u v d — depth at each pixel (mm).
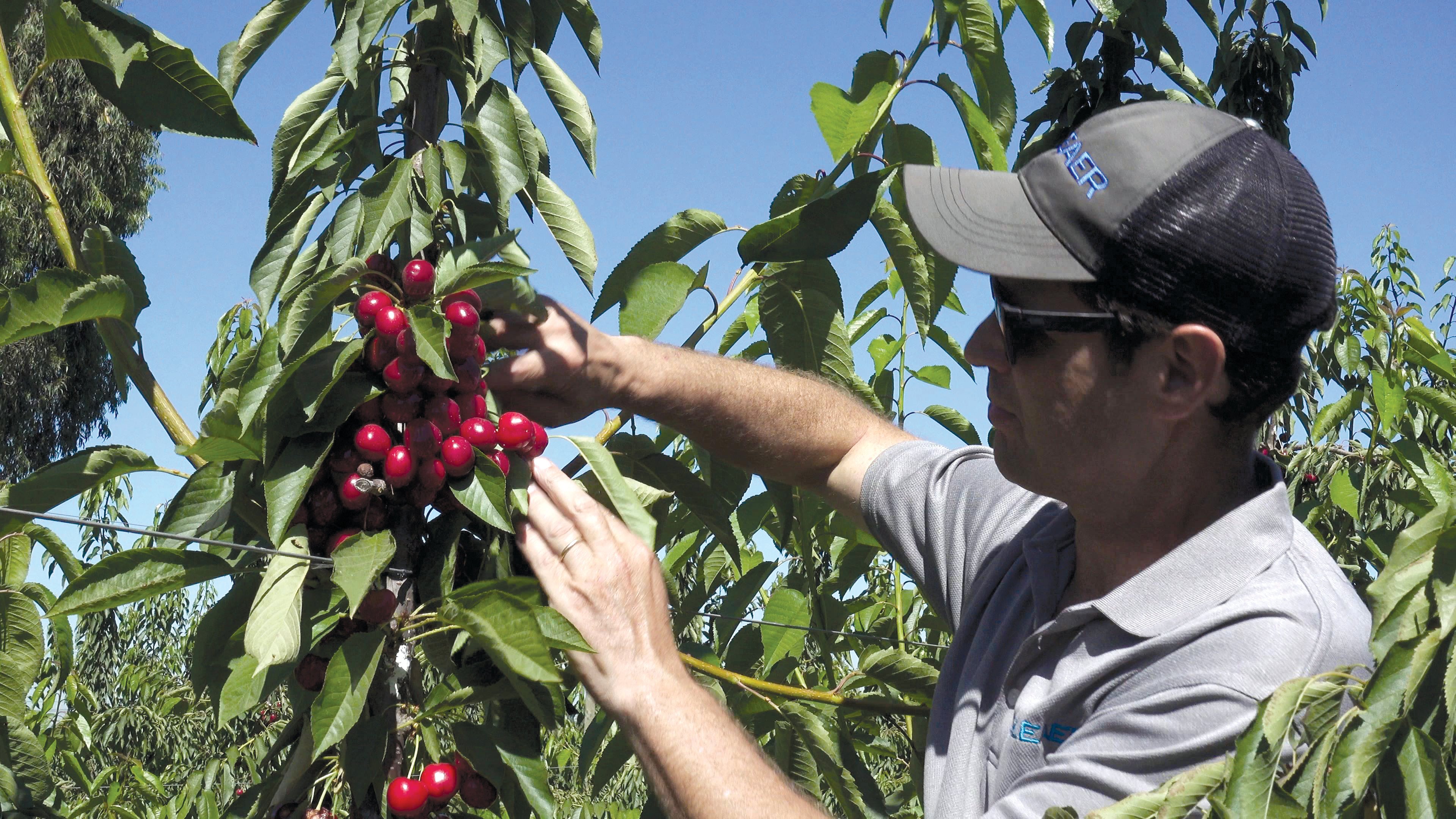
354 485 1344
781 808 1318
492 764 1425
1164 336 1297
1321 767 1095
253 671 1317
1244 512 1331
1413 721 1156
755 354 2518
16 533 1438
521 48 1689
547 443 1492
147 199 23031
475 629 1326
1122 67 2793
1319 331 1371
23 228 20109
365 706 1423
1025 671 1427
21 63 19438
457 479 1383
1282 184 1322
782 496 2111
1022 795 1280
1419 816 1074
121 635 7480
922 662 1965
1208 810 1141
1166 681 1256
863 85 2061
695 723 1355
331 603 1340
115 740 5910
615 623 1378
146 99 1556
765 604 2566
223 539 1429
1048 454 1419
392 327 1332
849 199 1696
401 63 1634
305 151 1619
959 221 1419
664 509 1691
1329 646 1230
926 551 1850
